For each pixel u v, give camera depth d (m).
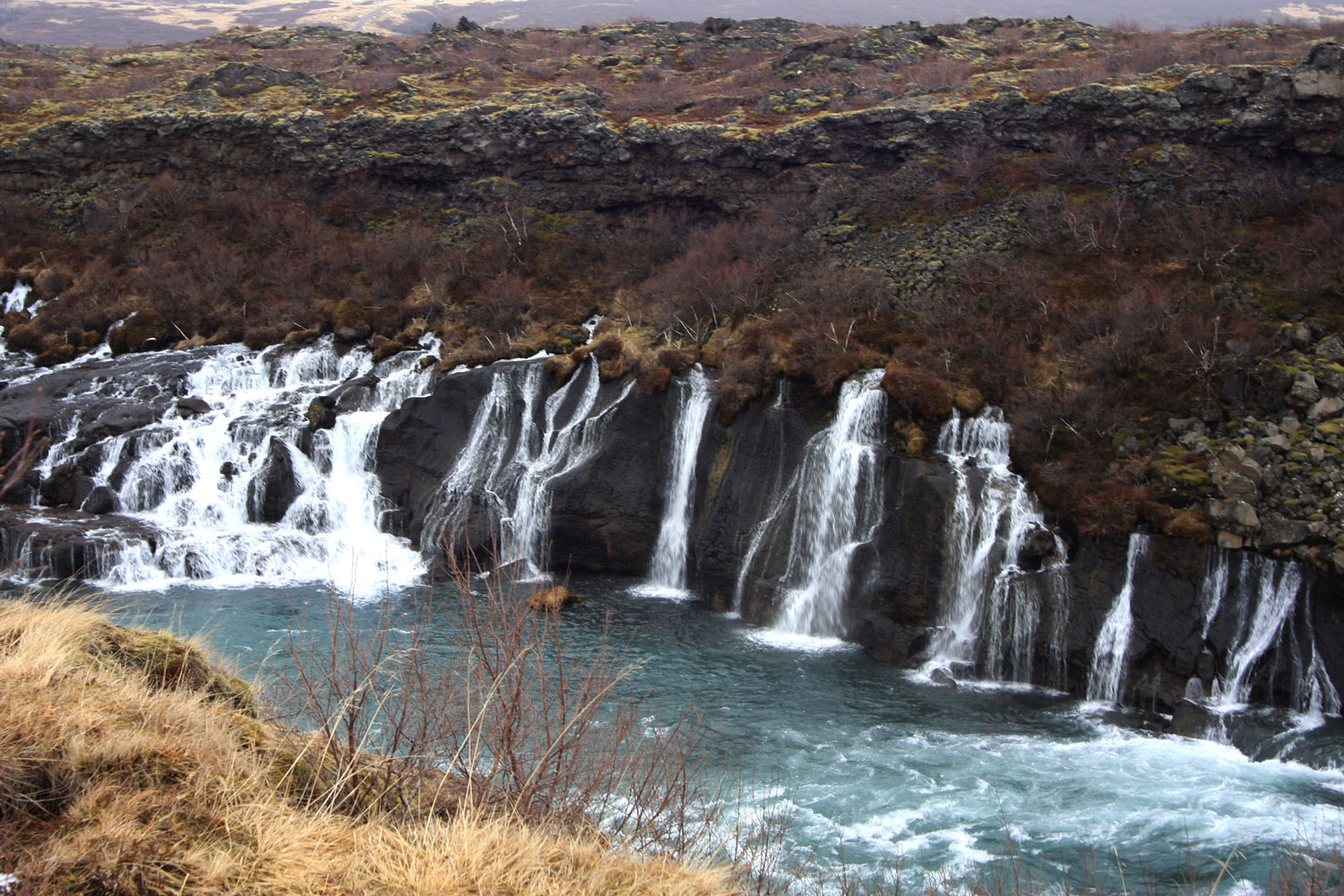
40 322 45.03
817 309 34.97
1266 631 23.06
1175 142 39.09
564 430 35.44
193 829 7.58
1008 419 29.31
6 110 57.94
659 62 64.19
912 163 42.75
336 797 8.75
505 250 45.97
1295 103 36.91
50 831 7.36
